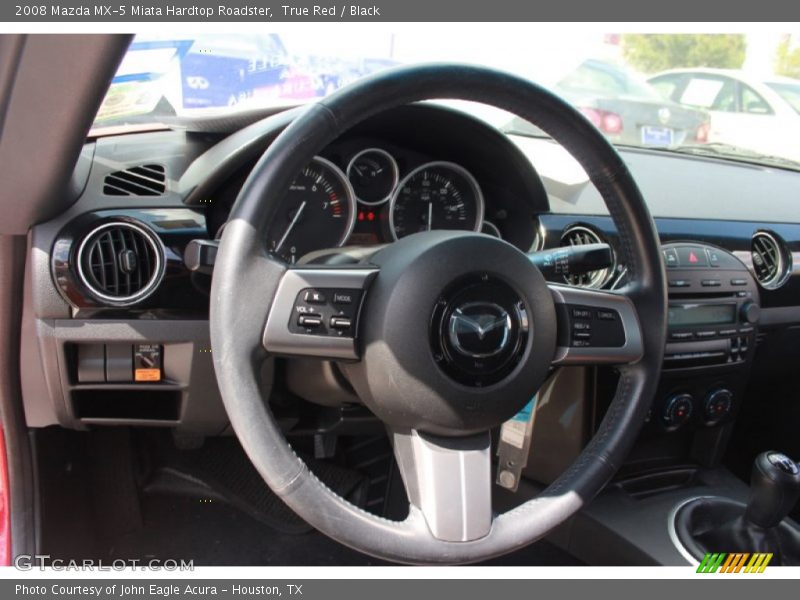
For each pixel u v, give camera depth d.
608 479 1.09
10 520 1.40
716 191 1.95
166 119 1.39
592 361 1.09
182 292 1.33
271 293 0.93
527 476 1.71
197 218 1.35
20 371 1.36
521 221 1.70
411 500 0.99
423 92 0.96
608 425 1.13
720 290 1.69
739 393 1.75
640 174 1.99
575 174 1.71
